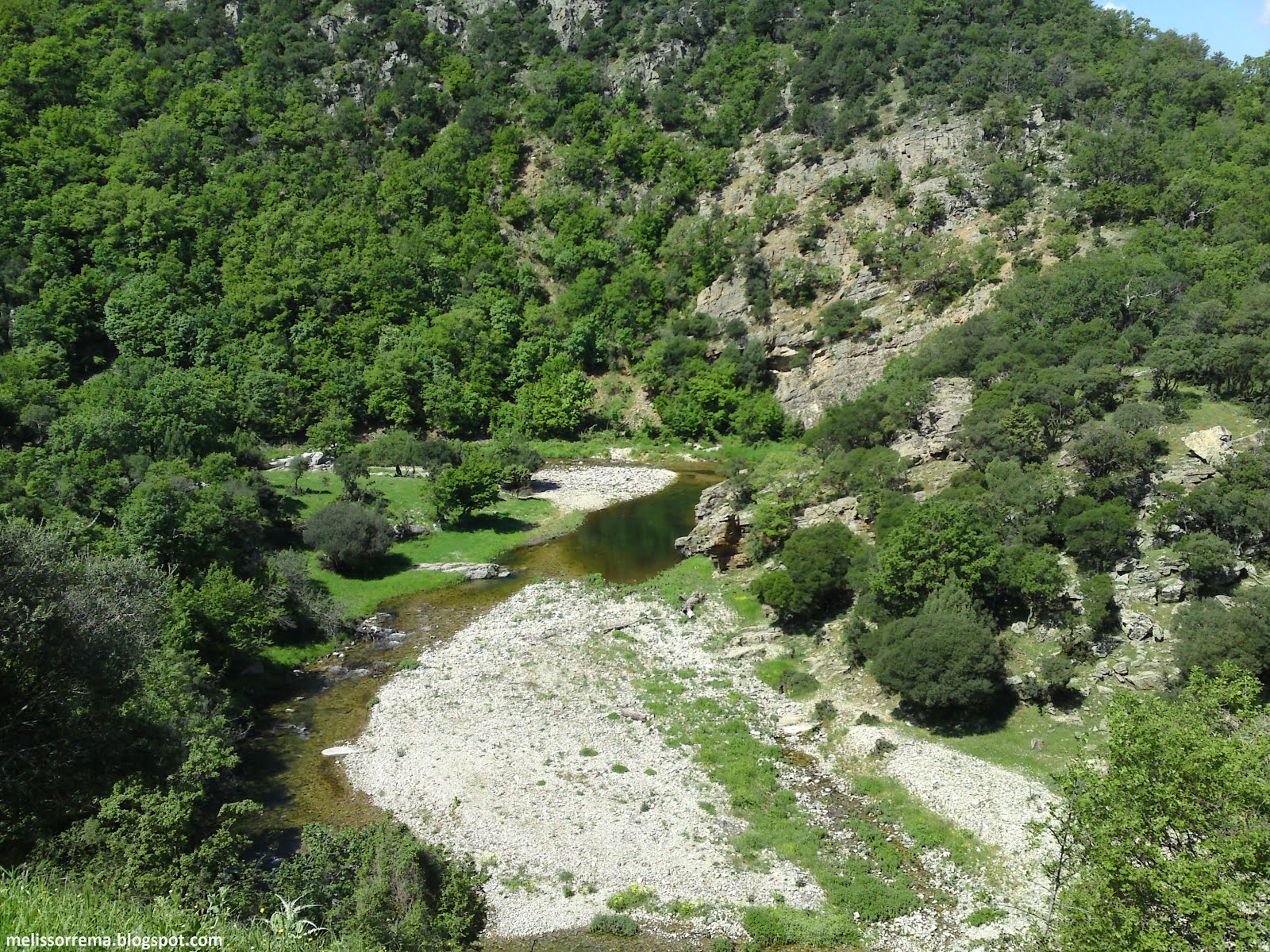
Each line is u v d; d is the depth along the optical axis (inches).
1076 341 3088.1
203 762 1336.1
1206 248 3730.3
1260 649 1632.6
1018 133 5260.8
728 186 6289.4
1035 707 1813.5
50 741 1092.5
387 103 6820.9
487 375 5487.2
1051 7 6466.5
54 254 5032.0
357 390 5059.1
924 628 1822.1
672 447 5177.2
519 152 6781.5
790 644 2263.8
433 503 3467.0
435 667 2231.8
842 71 6220.5
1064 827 1029.2
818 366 5068.9
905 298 5009.8
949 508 2043.6
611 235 6358.3
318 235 5659.5
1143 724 914.1
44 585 1078.4
